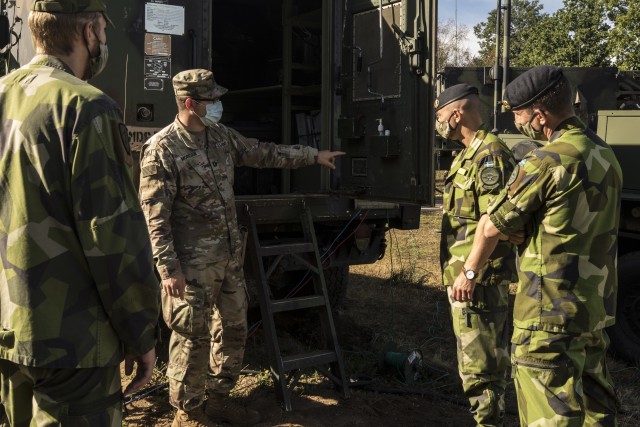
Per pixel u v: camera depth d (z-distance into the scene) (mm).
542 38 27219
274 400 3879
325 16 4871
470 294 2799
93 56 1955
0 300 1764
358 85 4812
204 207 3281
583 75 9945
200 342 3312
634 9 21609
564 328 2387
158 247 3113
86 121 1733
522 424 2541
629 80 9977
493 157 3039
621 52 22234
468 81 11023
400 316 5992
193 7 4102
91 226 1723
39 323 1720
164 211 3150
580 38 26141
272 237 4688
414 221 5094
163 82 4031
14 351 1727
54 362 1720
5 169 1757
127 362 1986
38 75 1817
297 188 5648
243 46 6668
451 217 3197
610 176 2463
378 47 4645
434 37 4328
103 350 1788
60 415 1763
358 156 4840
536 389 2436
